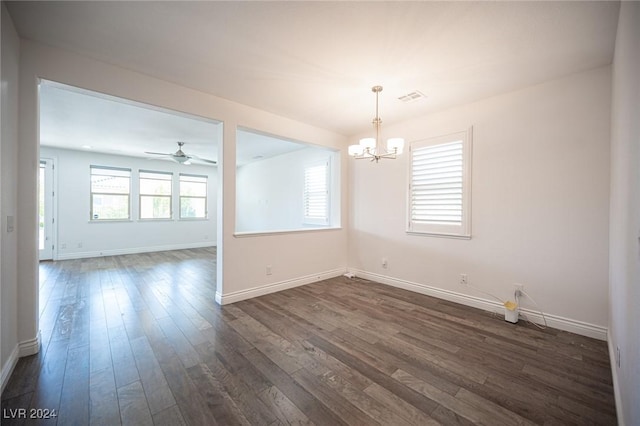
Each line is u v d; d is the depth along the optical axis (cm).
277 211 702
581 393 180
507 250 309
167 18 195
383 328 276
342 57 242
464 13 186
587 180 261
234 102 342
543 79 278
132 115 403
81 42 223
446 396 176
